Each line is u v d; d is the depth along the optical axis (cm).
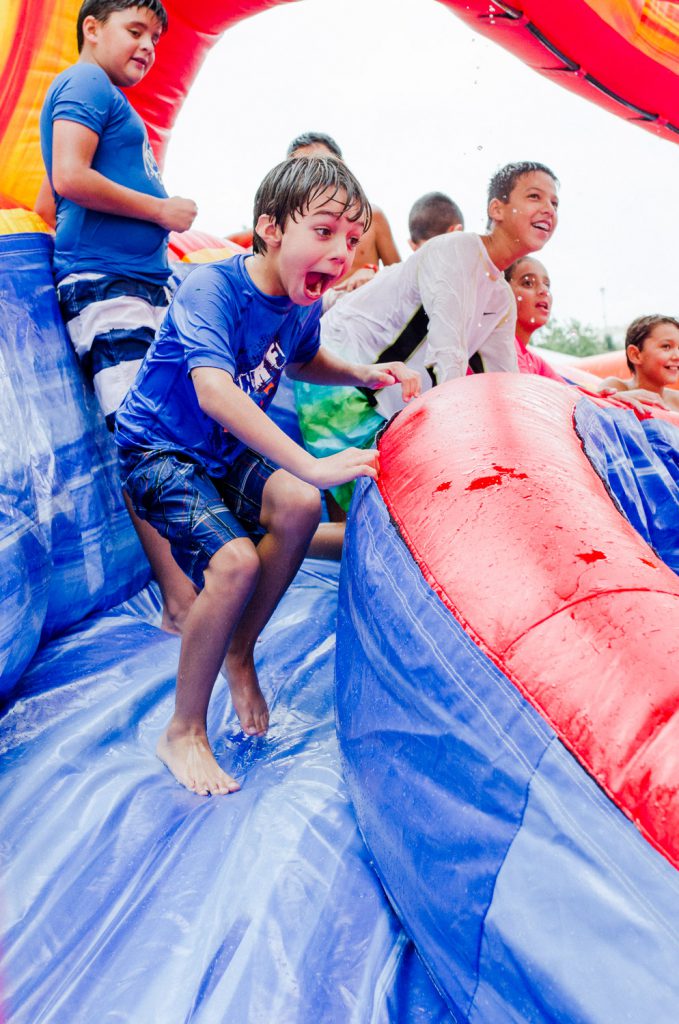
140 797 138
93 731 152
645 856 82
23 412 177
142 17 206
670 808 81
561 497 119
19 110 253
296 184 137
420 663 111
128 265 206
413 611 116
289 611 203
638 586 101
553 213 218
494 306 229
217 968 108
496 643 102
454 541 118
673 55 285
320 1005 104
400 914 113
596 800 86
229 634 145
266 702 165
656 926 79
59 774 141
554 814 88
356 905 118
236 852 125
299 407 238
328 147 261
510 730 95
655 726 86
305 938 112
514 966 87
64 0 252
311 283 144
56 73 257
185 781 142
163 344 154
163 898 119
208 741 150
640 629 94
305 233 138
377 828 118
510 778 93
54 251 208
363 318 230
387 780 115
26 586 161
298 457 138
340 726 139
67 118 196
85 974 107
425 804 105
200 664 144
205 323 143
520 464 128
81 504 192
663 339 303
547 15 272
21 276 193
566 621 98
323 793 139
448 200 326
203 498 149
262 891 118
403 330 227
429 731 107
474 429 142
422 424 151
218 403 139
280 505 154
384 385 177
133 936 113
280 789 141
